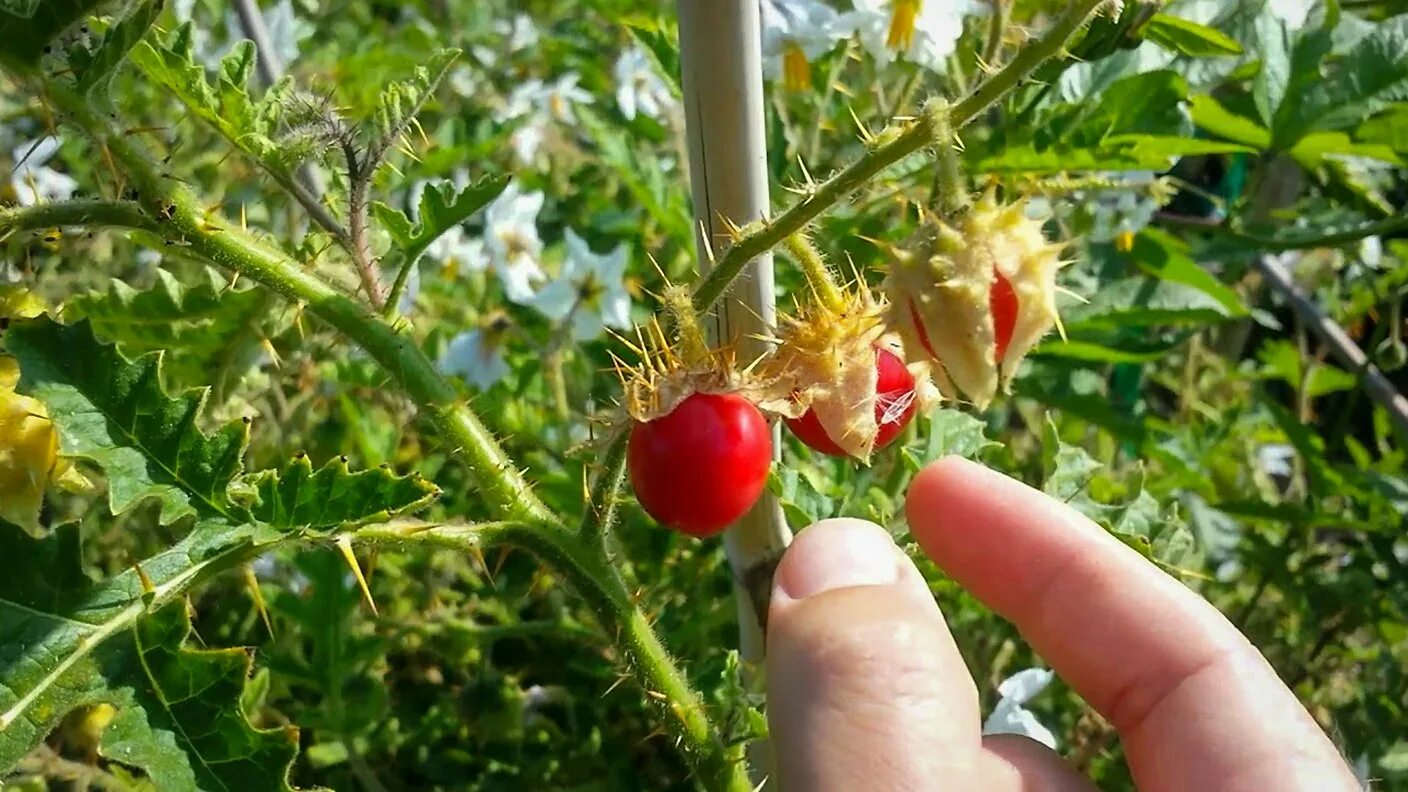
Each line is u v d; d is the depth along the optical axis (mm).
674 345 114
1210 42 168
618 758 188
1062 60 148
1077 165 171
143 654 97
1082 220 207
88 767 152
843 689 99
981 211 93
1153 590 122
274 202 217
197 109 111
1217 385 304
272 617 191
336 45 283
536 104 265
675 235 195
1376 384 245
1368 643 257
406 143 129
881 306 102
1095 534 126
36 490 107
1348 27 204
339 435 200
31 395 100
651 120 231
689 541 192
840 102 229
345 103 242
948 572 135
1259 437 274
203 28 227
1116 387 241
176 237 109
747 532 136
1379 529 216
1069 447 158
